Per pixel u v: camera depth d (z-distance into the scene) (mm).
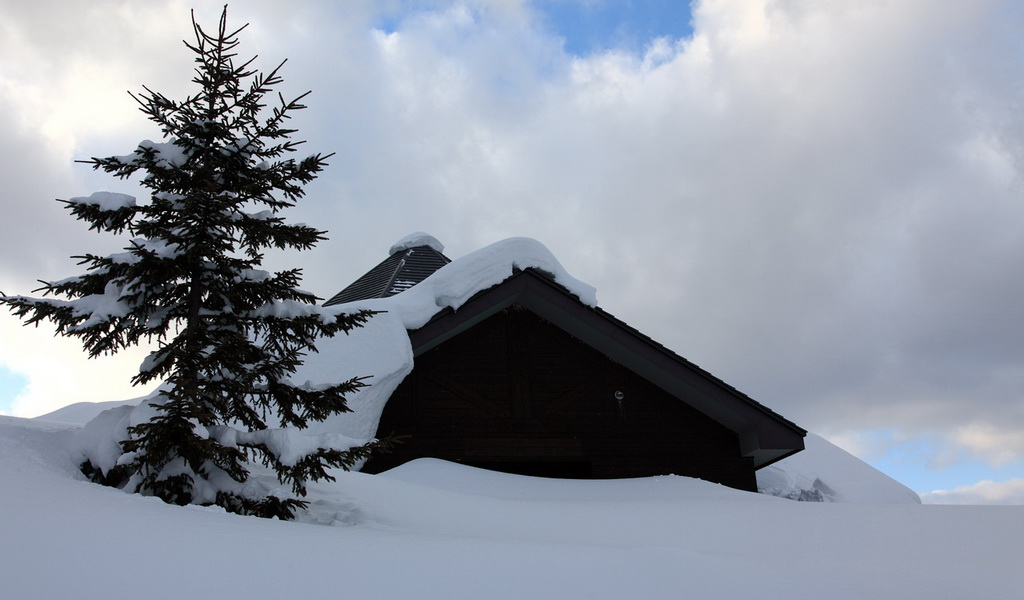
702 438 16156
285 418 8133
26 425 7762
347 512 8062
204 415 6855
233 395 7680
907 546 6840
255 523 5859
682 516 9195
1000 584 5086
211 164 7926
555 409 15812
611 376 16344
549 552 5332
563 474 16406
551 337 16406
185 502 6879
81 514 5117
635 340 15359
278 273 7824
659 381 16266
